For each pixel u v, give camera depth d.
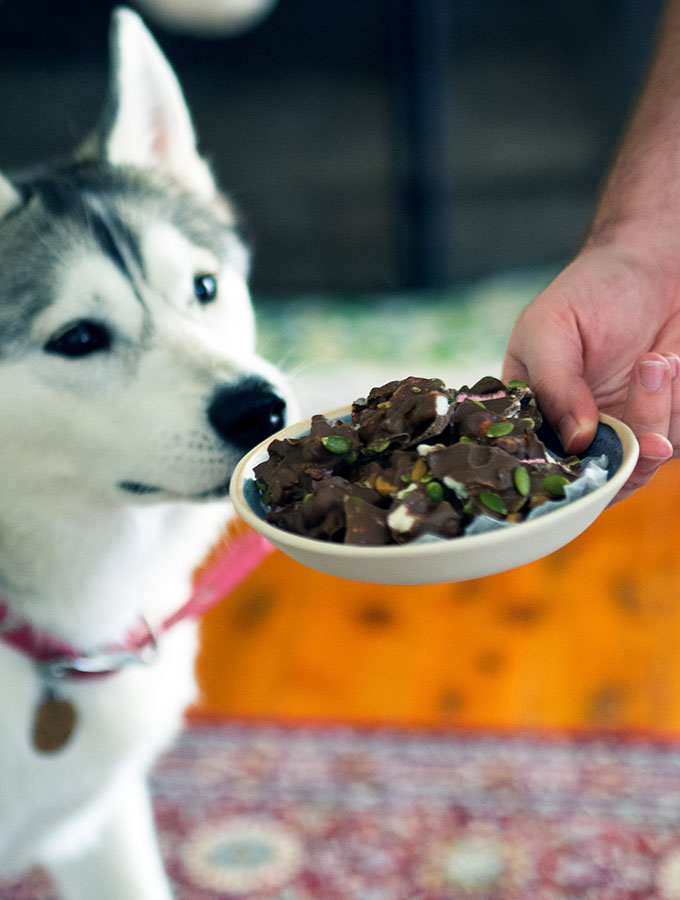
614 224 1.00
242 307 1.15
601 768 1.36
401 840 1.30
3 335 1.00
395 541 0.77
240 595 1.83
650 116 1.02
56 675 1.05
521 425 0.81
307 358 2.82
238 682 1.57
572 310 0.96
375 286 3.63
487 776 1.37
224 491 1.01
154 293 1.04
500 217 3.59
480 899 1.23
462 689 1.52
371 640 1.66
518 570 1.84
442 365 2.74
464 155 3.49
